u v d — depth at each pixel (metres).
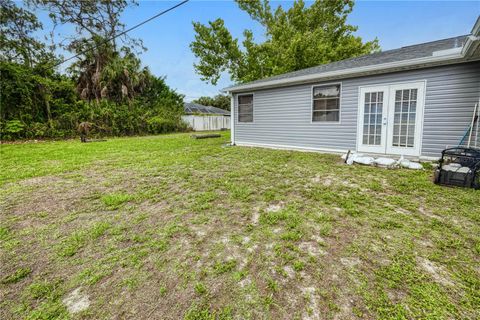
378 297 1.47
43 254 1.99
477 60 4.50
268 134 8.22
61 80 13.51
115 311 1.41
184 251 2.01
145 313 1.39
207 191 3.54
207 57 18.41
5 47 13.10
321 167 5.00
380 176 4.20
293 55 15.66
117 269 1.79
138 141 10.83
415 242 2.08
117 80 15.59
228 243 2.12
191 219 2.61
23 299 1.51
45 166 5.32
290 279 1.65
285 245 2.06
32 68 12.36
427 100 5.10
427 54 5.07
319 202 3.04
